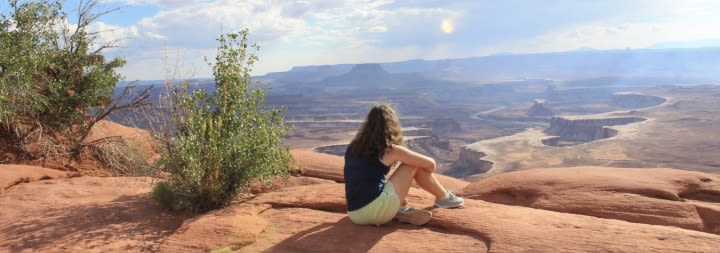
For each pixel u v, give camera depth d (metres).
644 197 5.52
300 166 7.64
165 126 5.65
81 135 9.76
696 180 6.07
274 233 4.79
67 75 9.75
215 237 4.53
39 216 5.38
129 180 7.32
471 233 4.53
